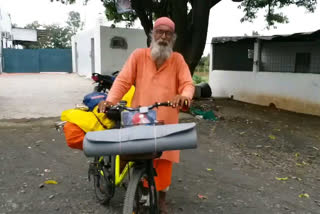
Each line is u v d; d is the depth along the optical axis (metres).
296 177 4.55
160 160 2.99
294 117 9.35
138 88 2.99
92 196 3.65
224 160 5.18
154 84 2.93
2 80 16.52
